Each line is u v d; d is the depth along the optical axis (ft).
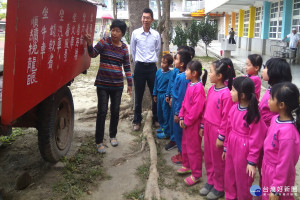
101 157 12.65
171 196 9.87
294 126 6.72
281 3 46.70
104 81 12.67
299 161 12.43
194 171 10.44
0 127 7.39
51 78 8.74
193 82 10.14
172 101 12.30
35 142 13.70
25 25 6.68
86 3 11.32
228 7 67.97
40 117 10.02
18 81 6.78
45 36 7.89
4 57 6.42
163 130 15.11
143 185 10.50
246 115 7.64
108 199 9.66
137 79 15.19
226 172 8.74
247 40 63.87
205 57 54.49
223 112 8.80
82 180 10.67
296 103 6.63
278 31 47.96
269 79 8.71
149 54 14.84
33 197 9.55
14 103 6.73
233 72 9.19
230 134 8.43
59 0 8.48
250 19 61.67
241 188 8.33
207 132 9.58
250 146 7.79
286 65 8.45
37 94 7.89
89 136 14.74
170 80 13.32
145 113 18.01
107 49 12.57
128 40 49.80
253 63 10.68
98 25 107.14
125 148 13.71
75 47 10.78
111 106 13.57
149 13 14.25
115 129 13.98
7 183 10.27
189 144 10.32
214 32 54.75
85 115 18.04
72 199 9.56
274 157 6.97
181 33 54.60
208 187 9.96
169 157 12.86
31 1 6.74
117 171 11.49
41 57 7.83
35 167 11.43
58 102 10.85
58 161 11.67
